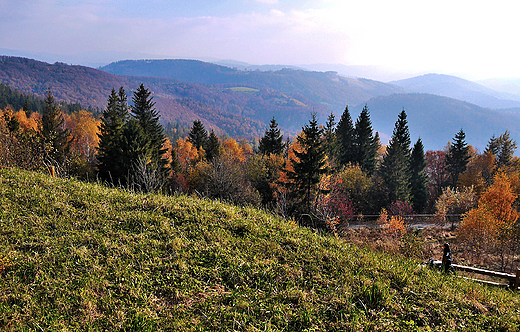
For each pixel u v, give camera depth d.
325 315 5.52
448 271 8.68
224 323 5.07
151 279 6.01
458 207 49.28
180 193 11.39
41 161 16.39
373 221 44.94
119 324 4.78
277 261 7.08
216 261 6.80
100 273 5.99
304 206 37.06
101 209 8.47
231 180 37.28
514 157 81.31
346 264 7.30
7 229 6.99
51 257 6.25
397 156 57.88
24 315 4.77
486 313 6.09
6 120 45.38
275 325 5.11
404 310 5.84
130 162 32.72
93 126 87.25
